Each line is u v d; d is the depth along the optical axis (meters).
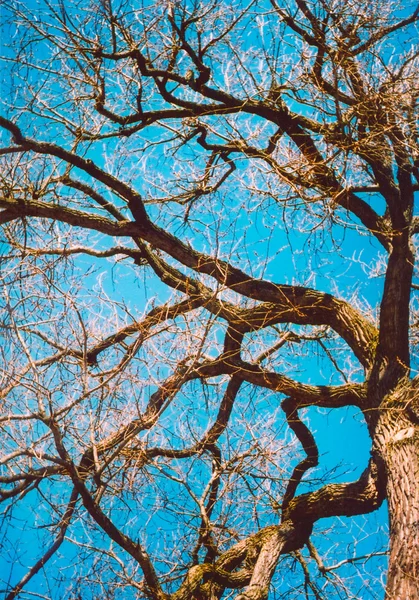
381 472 8.71
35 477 7.41
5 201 9.22
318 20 8.85
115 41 9.00
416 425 8.88
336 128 9.07
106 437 8.22
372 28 8.88
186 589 8.70
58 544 7.49
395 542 7.80
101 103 9.55
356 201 10.18
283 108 9.75
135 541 8.91
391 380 9.38
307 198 8.98
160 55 9.69
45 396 7.20
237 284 10.02
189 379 9.15
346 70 8.72
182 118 10.62
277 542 9.16
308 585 10.10
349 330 10.07
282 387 9.87
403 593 7.32
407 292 9.64
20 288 8.02
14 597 7.20
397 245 9.70
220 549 9.84
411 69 8.94
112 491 8.60
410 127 8.86
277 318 10.26
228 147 10.54
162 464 9.48
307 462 9.95
